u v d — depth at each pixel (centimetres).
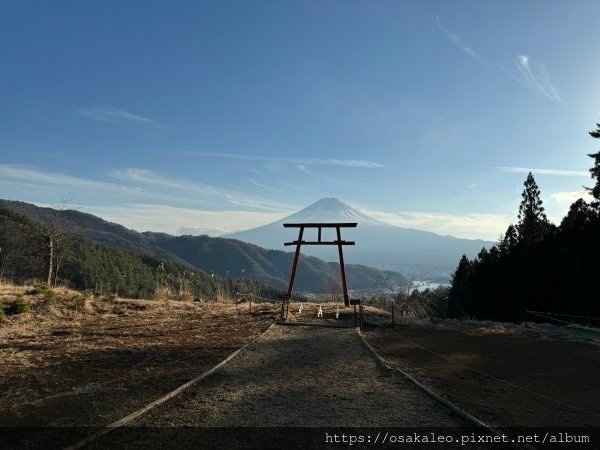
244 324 1216
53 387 580
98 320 1213
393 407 520
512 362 808
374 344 983
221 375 656
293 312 1507
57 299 1347
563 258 2294
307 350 873
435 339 1071
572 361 821
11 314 1153
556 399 573
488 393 593
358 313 1470
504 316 2733
